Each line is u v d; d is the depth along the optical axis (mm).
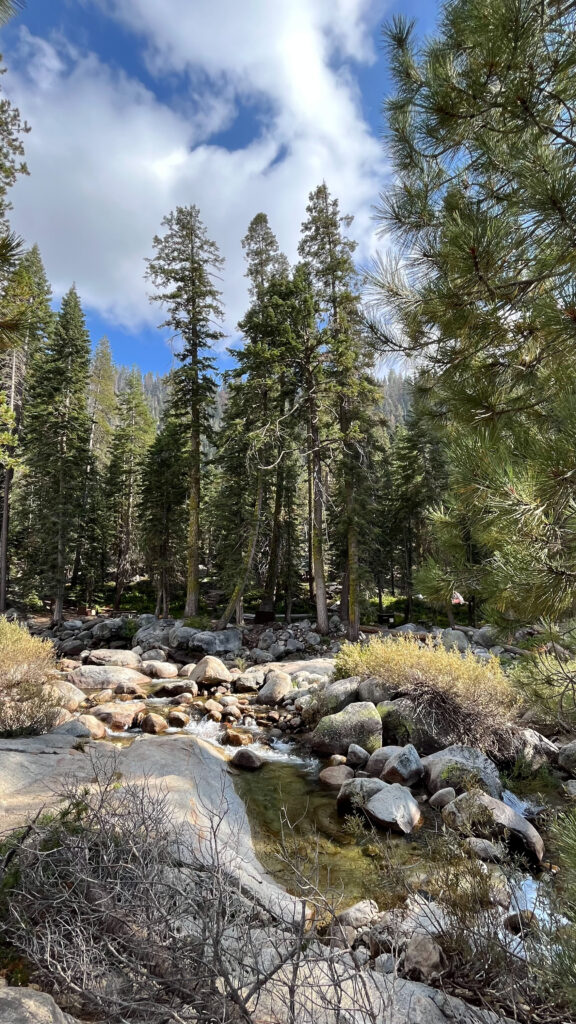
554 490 2498
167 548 28516
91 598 32438
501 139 3223
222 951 2248
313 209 20750
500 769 7461
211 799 5336
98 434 43281
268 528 25922
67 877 2641
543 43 2744
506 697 7816
